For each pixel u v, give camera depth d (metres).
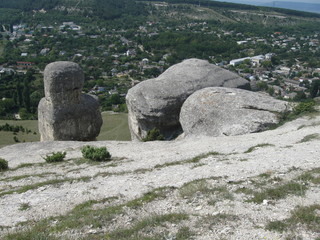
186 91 28.08
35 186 13.64
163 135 28.12
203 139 20.36
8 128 53.25
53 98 25.81
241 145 16.92
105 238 8.42
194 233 8.21
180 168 14.12
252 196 10.09
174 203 10.30
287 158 13.26
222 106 23.89
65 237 8.70
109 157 17.92
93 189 12.58
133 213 9.88
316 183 10.41
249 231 8.09
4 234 9.39
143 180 12.99
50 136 26.77
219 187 10.93
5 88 94.06
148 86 28.36
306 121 20.81
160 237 8.14
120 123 51.47
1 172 17.16
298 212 8.64
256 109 23.30
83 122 27.16
